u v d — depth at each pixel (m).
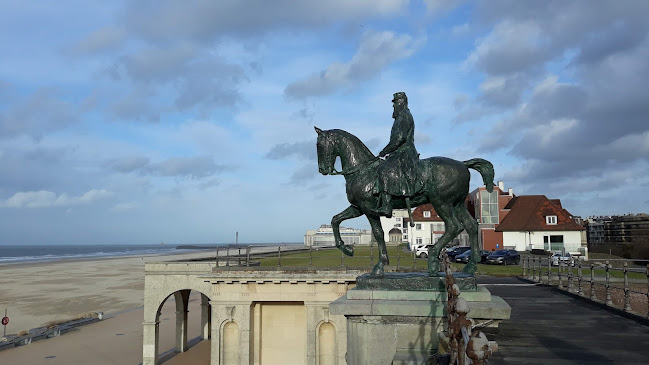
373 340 8.53
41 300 53.28
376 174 9.60
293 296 22.94
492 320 8.13
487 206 65.44
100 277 79.88
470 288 8.73
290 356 23.28
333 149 10.16
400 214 94.25
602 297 21.28
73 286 66.56
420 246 45.97
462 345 3.89
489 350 3.41
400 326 8.47
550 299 19.39
